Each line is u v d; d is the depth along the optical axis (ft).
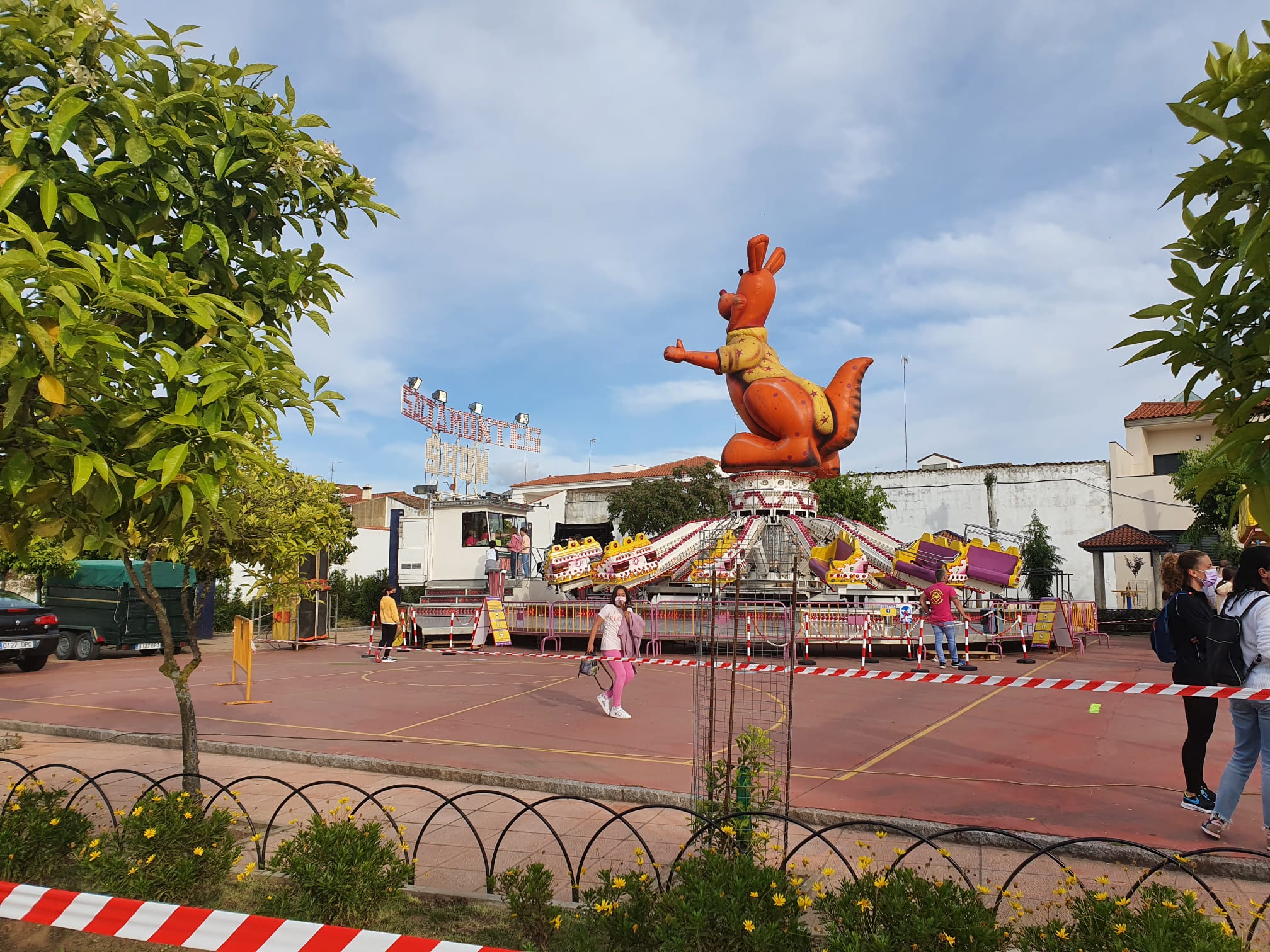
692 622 60.03
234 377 12.39
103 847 16.51
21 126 11.79
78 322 10.51
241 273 15.84
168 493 12.42
